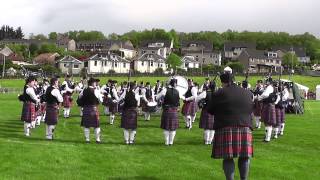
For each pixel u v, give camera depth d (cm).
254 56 11838
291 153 1115
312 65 12550
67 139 1309
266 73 7738
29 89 1347
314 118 2217
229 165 714
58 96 1285
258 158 1027
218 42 15062
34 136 1354
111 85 2130
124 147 1136
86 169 860
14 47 11844
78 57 10069
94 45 13425
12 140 1180
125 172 848
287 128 1720
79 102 1256
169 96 1214
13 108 2455
